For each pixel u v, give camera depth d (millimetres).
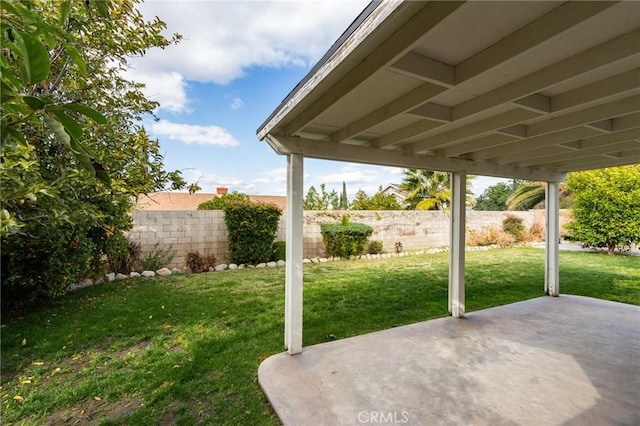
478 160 4520
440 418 2256
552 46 1678
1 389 2668
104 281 6504
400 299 5391
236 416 2307
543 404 2414
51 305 4840
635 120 2883
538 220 14047
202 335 3762
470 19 1461
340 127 3133
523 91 2059
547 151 4090
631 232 9305
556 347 3412
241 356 3234
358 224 10273
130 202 5965
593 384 2688
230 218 8352
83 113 954
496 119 2842
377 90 2260
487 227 12688
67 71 3574
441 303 5168
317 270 8023
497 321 4230
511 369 2945
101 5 1438
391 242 11125
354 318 4449
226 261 8789
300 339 3281
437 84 1882
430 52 1760
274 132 3088
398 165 3896
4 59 1028
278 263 8766
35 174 2383
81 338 3643
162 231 7988
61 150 3268
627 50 1572
